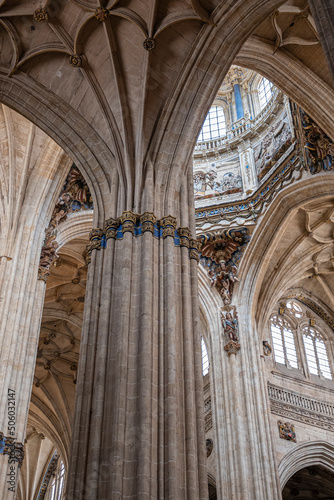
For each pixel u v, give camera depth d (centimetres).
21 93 1962
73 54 1872
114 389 1401
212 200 2983
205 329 2867
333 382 3078
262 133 2998
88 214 2553
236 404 2542
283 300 3238
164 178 1786
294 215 2780
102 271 1619
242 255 2880
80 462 1327
